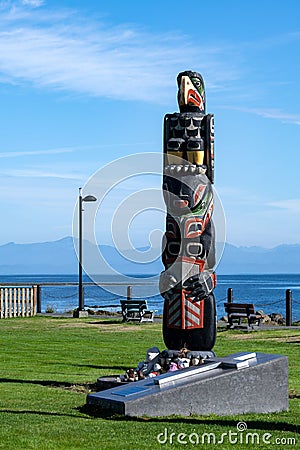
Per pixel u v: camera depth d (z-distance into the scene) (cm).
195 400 1187
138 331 2747
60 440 959
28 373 1677
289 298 3023
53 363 1861
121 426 1058
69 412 1170
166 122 1484
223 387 1214
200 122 1469
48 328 2861
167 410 1163
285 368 1293
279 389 1280
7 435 980
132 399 1142
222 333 2688
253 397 1246
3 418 1101
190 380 1198
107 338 2503
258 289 11244
